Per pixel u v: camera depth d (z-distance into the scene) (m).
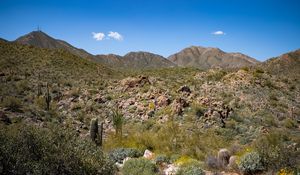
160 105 26.47
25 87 34.00
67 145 8.01
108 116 26.66
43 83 38.06
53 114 24.72
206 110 23.33
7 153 6.97
